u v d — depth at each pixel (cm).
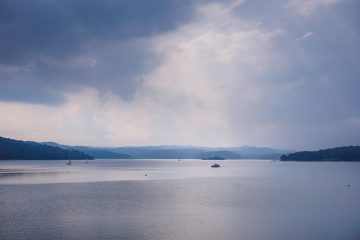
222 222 5428
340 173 19462
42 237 4575
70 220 5541
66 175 16400
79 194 8850
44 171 19625
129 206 6906
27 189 10012
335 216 5866
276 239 4512
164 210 6456
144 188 10538
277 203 7325
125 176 16388
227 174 18762
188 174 18625
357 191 9738
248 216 5875
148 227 5106
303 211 6341
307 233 4769
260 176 16838
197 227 5116
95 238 4538
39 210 6394
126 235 4681
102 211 6325
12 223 5319
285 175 17725
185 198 8150
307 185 11781
